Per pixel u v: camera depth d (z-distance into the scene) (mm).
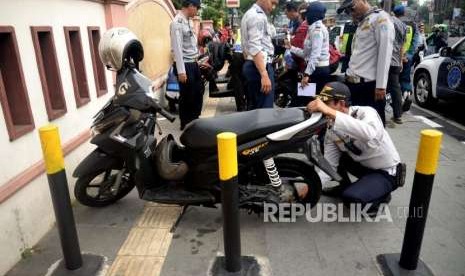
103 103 4531
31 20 3094
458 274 2682
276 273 2707
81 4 4027
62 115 3500
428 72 7730
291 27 8117
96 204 3555
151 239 3123
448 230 3215
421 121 6801
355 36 4492
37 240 3053
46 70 3439
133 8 6363
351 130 3012
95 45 4426
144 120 3303
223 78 8070
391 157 3314
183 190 3262
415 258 2631
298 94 5379
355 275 2684
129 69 3270
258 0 4445
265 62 4469
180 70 5500
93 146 4125
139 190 3312
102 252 2963
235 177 2422
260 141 2938
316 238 3111
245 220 3371
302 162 3260
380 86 4227
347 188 3309
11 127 2748
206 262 2840
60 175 2463
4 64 2875
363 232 3189
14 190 2729
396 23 5816
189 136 3131
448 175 4348
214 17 23969
